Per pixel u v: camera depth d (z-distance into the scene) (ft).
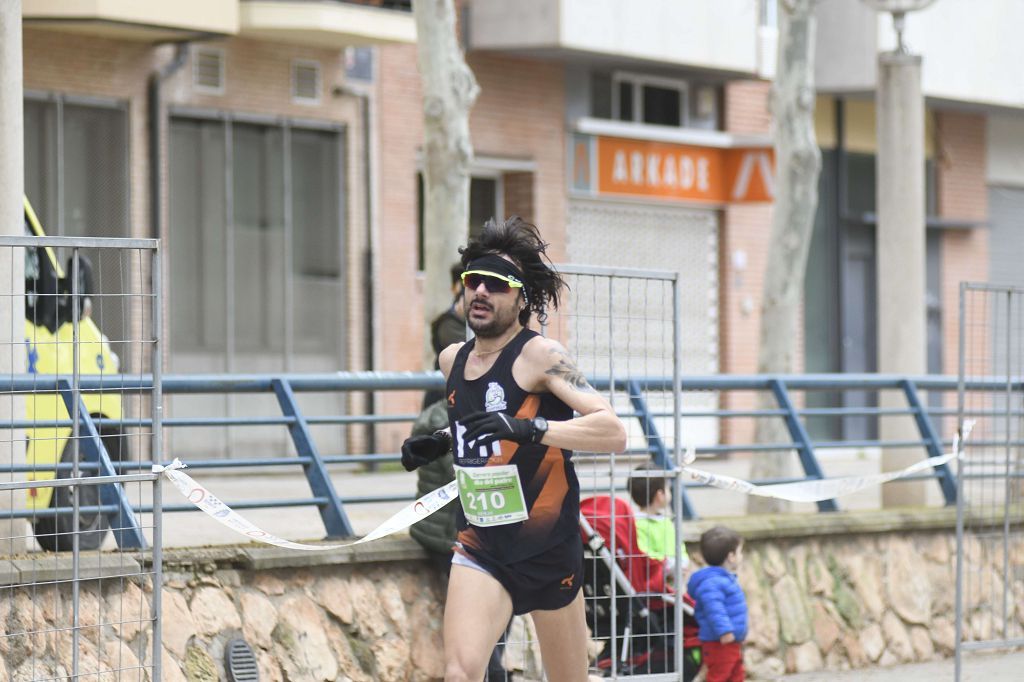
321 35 172.24
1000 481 99.50
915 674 96.89
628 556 75.87
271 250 175.63
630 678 74.28
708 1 201.57
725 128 218.59
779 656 94.89
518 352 54.49
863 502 135.03
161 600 64.28
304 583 75.72
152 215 165.17
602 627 76.02
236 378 79.56
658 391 79.10
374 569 78.07
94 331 96.48
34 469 69.21
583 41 188.75
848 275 237.04
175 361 167.73
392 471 175.63
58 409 88.07
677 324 75.46
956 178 249.34
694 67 203.00
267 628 73.72
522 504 54.13
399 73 185.47
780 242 137.59
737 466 193.26
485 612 54.13
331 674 75.15
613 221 207.51
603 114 205.16
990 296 91.97
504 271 54.54
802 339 231.71
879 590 101.30
